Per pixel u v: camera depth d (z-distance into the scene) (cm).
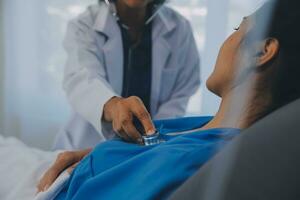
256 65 56
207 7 143
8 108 202
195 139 68
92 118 105
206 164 52
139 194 60
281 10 53
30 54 194
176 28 137
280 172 45
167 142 71
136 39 132
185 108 133
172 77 136
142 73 131
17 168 108
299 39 55
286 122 49
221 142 56
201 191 48
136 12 128
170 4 151
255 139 48
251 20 55
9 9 191
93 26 130
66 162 93
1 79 200
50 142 200
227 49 67
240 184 44
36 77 196
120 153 74
